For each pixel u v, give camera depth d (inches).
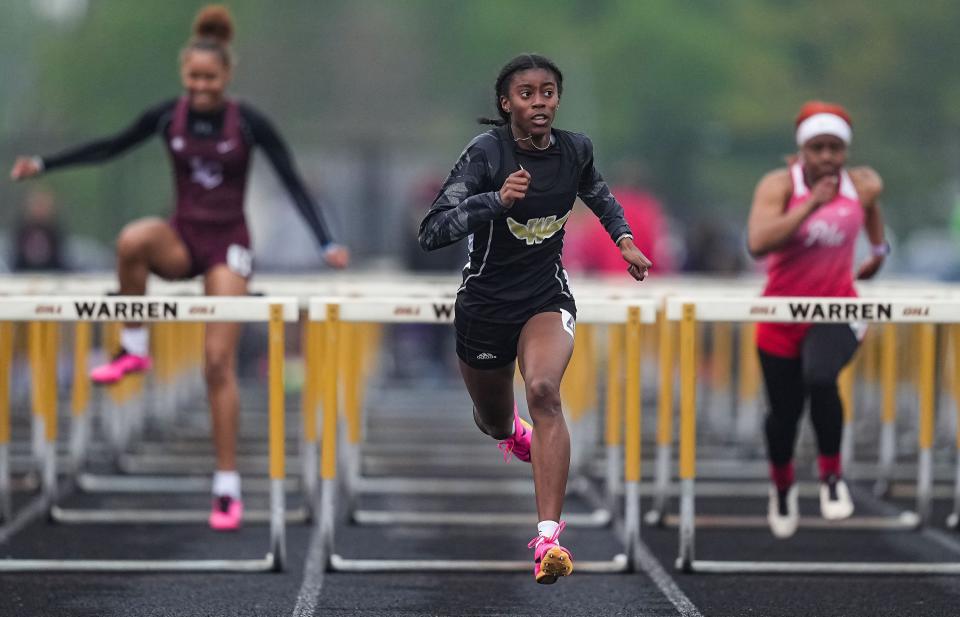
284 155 1123.9
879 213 1075.9
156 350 1702.8
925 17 7180.1
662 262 2664.9
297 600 915.4
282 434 985.5
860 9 7440.9
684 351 962.7
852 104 7327.8
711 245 2586.1
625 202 2453.2
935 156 6968.5
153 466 1523.1
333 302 961.5
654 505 1268.5
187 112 1101.1
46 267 2418.8
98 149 1129.4
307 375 1204.5
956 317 936.9
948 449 1726.1
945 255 4020.7
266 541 1120.2
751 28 7815.0
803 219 975.0
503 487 1381.6
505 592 944.3
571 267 2527.1
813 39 7623.0
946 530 1186.6
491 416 865.5
